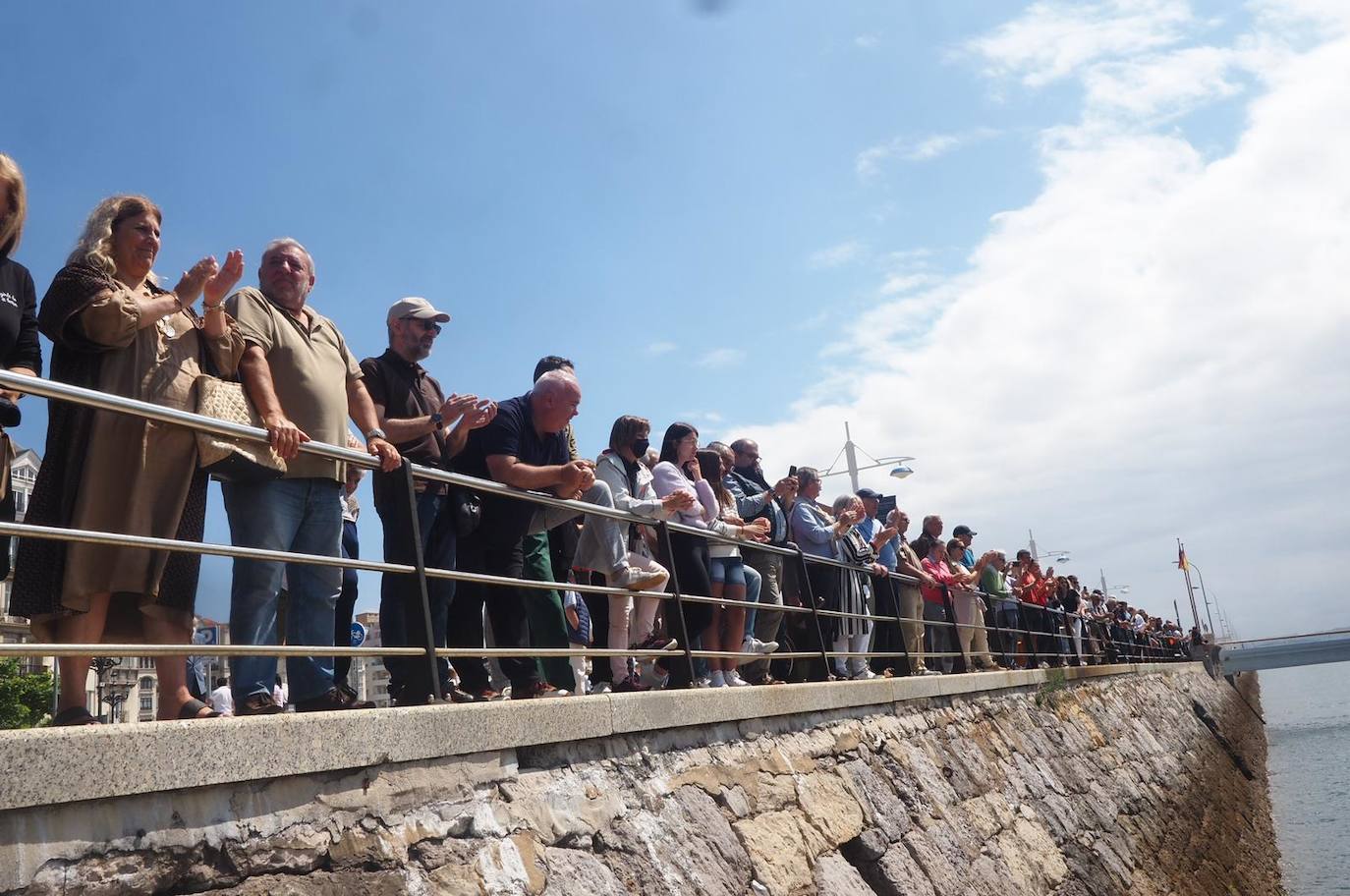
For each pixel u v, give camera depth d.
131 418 3.86
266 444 4.09
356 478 5.61
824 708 7.64
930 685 9.95
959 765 9.59
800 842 6.21
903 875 7.02
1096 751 14.95
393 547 4.83
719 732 6.25
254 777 3.31
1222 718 35.34
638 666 7.87
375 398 5.63
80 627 3.72
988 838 8.91
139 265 4.15
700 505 6.81
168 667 3.90
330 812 3.60
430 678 4.30
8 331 3.77
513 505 5.66
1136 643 30.23
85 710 3.65
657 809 5.21
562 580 6.98
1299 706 82.38
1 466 3.56
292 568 4.69
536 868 4.24
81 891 2.84
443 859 3.89
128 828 3.00
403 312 5.80
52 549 3.70
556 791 4.64
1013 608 15.91
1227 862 17.56
